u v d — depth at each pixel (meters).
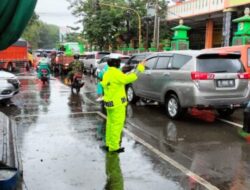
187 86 8.33
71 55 24.61
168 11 29.47
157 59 9.97
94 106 11.02
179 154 6.11
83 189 4.60
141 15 32.47
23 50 31.66
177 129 7.98
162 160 5.77
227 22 21.06
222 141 6.98
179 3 27.47
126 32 33.88
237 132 7.73
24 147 6.43
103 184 4.77
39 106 10.96
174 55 9.18
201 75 8.10
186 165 5.54
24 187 4.61
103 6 34.12
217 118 9.29
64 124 8.37
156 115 9.63
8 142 6.20
